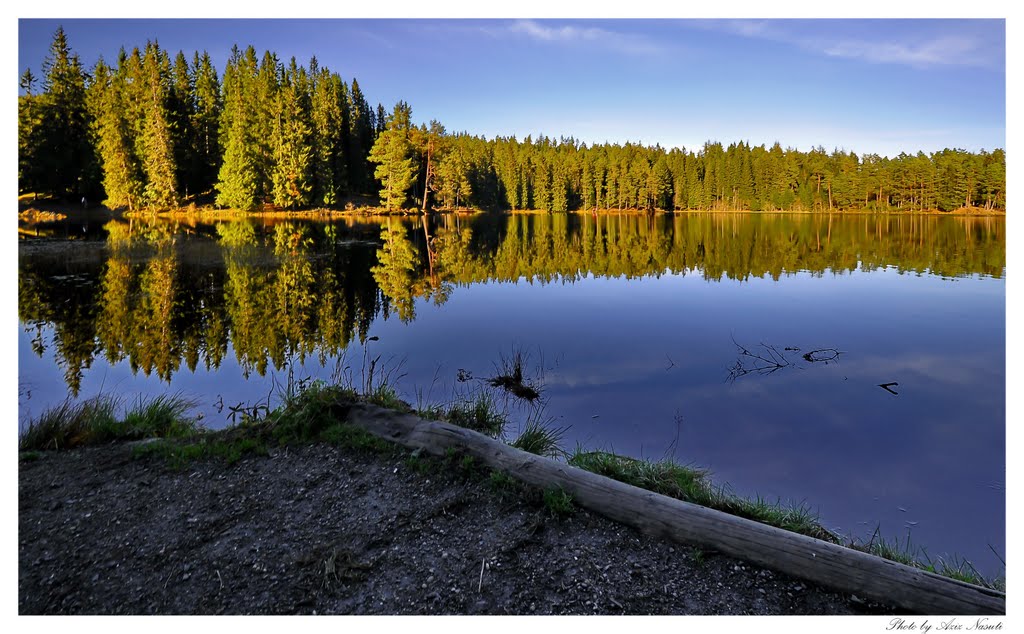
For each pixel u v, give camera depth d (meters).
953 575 3.14
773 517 3.56
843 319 10.35
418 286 14.62
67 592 2.73
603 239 31.34
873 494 4.14
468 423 5.16
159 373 7.12
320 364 7.56
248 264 17.39
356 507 3.43
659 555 2.98
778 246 25.94
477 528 3.21
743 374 7.07
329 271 16.69
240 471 3.90
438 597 2.68
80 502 3.52
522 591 2.72
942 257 20.12
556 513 3.31
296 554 3.00
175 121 44.50
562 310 11.52
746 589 2.73
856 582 2.69
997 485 4.25
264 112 43.91
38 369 7.23
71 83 40.78
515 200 79.19
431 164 58.03
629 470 4.15
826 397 6.22
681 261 20.30
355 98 61.03
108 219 33.94
